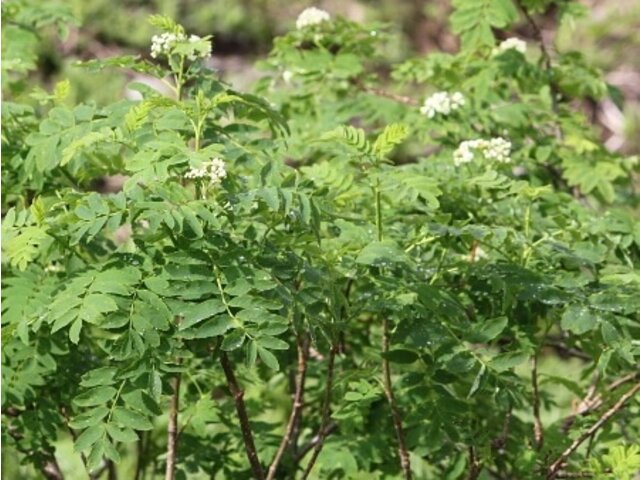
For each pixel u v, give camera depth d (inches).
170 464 57.9
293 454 62.4
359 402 57.1
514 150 71.5
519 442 62.1
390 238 55.9
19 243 49.9
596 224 59.2
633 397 59.2
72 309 47.9
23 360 55.4
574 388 62.0
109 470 64.4
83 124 55.5
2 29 74.9
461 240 56.4
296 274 50.6
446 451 57.5
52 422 57.4
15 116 60.3
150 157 49.1
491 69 71.4
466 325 53.1
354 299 56.6
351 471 58.2
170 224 47.0
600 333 55.4
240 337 48.0
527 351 53.3
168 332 49.3
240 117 57.1
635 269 58.1
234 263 49.3
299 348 56.0
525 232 56.3
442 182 60.2
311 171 57.0
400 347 56.5
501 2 69.7
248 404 66.2
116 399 48.8
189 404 62.7
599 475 53.9
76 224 49.0
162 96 51.4
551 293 53.1
